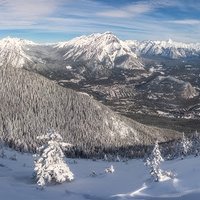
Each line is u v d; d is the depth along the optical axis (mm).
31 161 106562
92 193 48531
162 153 149250
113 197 44812
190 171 50312
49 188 53969
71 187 54500
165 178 48625
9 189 48750
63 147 60156
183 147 111500
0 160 92375
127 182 52562
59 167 58312
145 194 44156
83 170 86625
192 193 41344
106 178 59875
